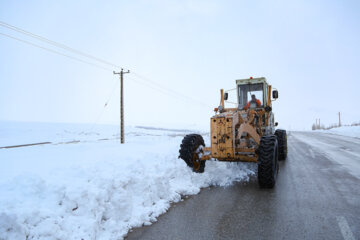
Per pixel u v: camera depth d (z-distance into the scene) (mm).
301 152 10391
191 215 3303
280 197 4082
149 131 34219
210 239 2627
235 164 6016
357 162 7652
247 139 5535
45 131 27422
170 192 4039
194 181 4820
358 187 4727
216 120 4828
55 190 2941
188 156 5102
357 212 3404
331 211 3438
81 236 2473
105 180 3309
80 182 3467
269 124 7094
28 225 2268
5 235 2070
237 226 2949
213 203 3785
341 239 2613
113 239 2607
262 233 2764
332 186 4805
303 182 5133
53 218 2480
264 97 6883
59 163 6234
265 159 4523
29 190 2973
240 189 4582
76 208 2781
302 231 2809
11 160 6988
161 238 2660
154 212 3336
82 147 11734
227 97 6996
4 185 3238
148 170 4539
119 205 3066
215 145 4832
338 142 15633
